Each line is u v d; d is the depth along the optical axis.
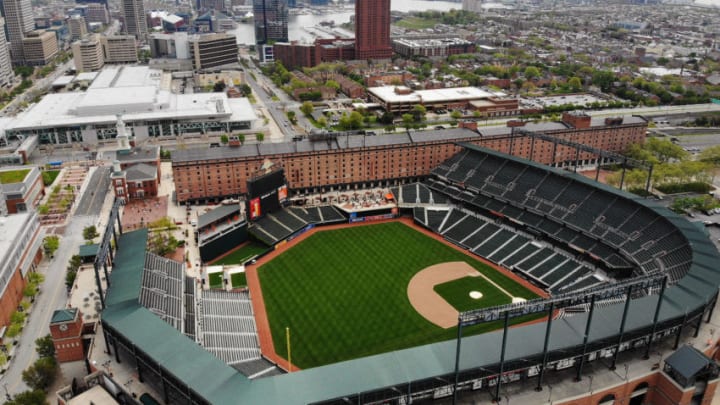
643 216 153.75
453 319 132.25
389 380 89.31
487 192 187.38
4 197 183.50
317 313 135.00
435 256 165.00
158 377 102.38
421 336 125.50
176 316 117.19
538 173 185.50
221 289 143.50
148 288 122.38
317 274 154.00
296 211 186.25
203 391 87.88
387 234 179.88
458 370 90.62
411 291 145.25
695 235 137.00
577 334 99.88
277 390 87.56
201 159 191.88
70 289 140.38
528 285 148.00
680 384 96.62
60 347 108.12
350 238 176.62
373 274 154.12
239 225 169.12
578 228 159.50
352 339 124.69
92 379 103.56
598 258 149.25
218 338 120.75
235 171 196.50
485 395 95.31
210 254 159.88
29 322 131.00
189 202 196.62
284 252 167.00
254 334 126.12
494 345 97.94
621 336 98.44
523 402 93.50
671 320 102.56
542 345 97.62
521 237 168.00
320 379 89.88
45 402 101.06
